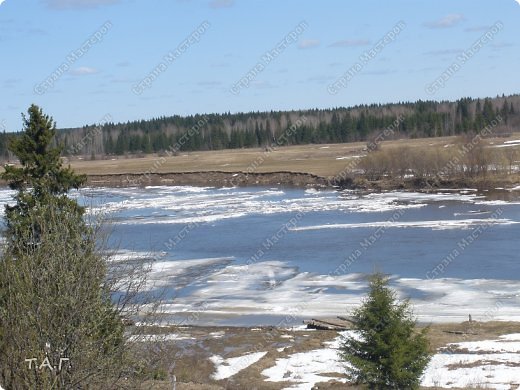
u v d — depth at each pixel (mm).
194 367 26438
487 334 30234
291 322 34219
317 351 28797
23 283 11164
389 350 20656
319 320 33906
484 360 25969
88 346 11039
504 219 60562
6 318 10984
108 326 11867
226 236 59000
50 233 12219
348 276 43156
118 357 11812
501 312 34219
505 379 23547
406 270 43594
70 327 10945
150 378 13727
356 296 38562
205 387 22484
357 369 21531
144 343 12977
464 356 26609
